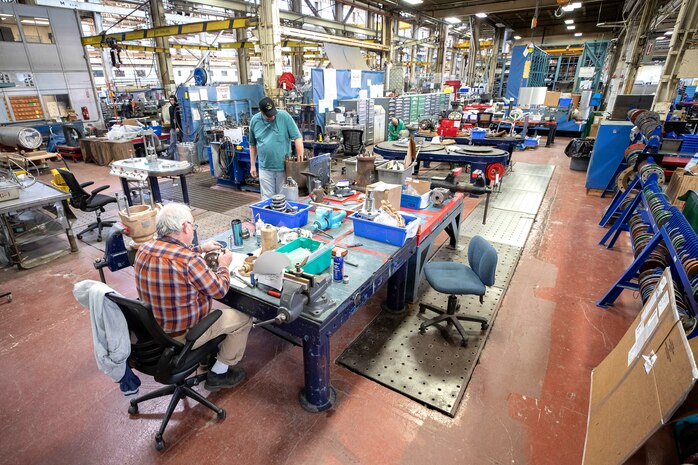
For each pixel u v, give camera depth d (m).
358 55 10.30
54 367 2.25
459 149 5.37
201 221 4.56
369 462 1.66
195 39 14.34
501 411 1.92
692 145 4.54
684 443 1.62
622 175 4.19
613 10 13.38
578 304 2.86
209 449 1.73
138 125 7.38
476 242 2.47
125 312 1.53
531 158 8.28
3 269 3.44
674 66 5.03
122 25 12.76
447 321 2.57
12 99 7.88
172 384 1.78
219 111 7.52
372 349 2.35
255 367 2.22
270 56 6.95
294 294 1.49
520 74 11.68
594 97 11.32
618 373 1.78
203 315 1.72
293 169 3.97
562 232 4.22
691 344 1.59
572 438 1.78
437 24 13.66
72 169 7.27
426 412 1.92
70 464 1.67
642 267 2.73
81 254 3.75
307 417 1.88
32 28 7.99
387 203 2.40
